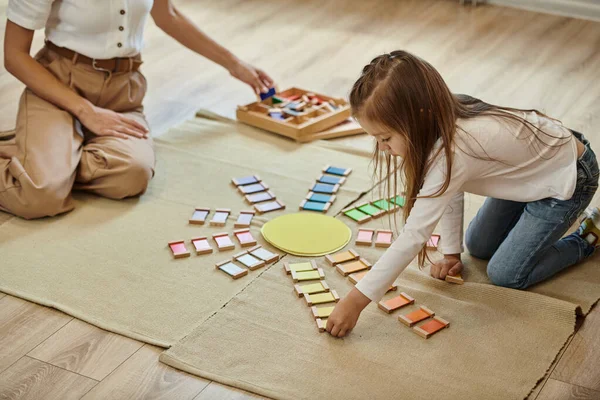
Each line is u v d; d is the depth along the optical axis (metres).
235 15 3.55
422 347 1.50
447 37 3.26
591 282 1.70
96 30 2.01
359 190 2.10
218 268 1.75
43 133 1.97
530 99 2.68
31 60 2.02
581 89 2.75
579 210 1.59
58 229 1.90
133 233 1.89
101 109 2.07
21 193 1.89
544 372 1.44
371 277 1.46
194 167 2.21
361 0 3.73
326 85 2.81
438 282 1.69
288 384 1.41
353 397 1.38
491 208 1.73
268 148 2.35
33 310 1.62
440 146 1.40
